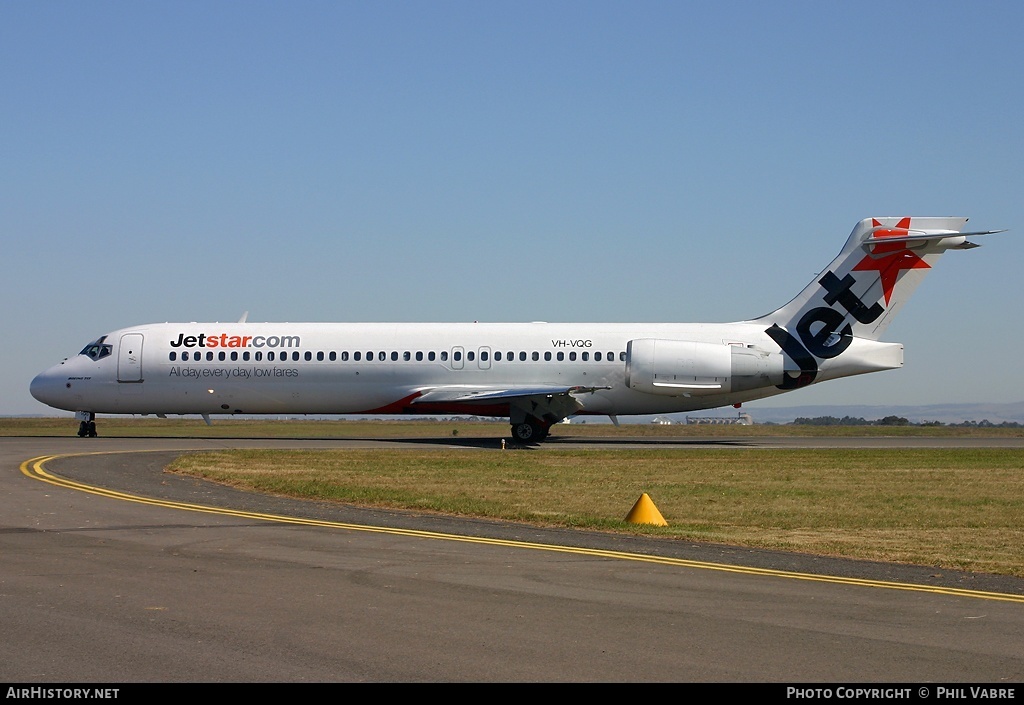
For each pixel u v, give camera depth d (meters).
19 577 16.42
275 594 15.34
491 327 59.06
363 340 58.38
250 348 58.38
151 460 39.91
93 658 11.88
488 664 11.84
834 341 57.06
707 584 16.75
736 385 57.12
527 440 58.34
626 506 28.16
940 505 29.55
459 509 26.38
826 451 52.25
